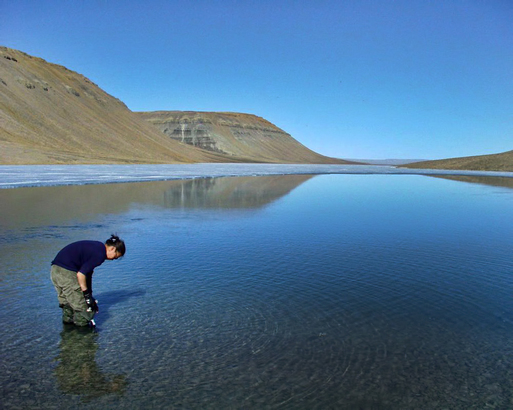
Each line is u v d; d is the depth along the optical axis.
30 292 6.13
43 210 14.80
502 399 3.72
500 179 43.84
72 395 3.63
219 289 6.40
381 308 5.77
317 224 12.54
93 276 6.96
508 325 5.30
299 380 3.95
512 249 9.52
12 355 4.29
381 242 10.06
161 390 3.73
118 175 38.50
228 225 12.20
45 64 104.56
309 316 5.44
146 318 5.27
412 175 52.16
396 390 3.82
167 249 8.98
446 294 6.39
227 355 4.39
